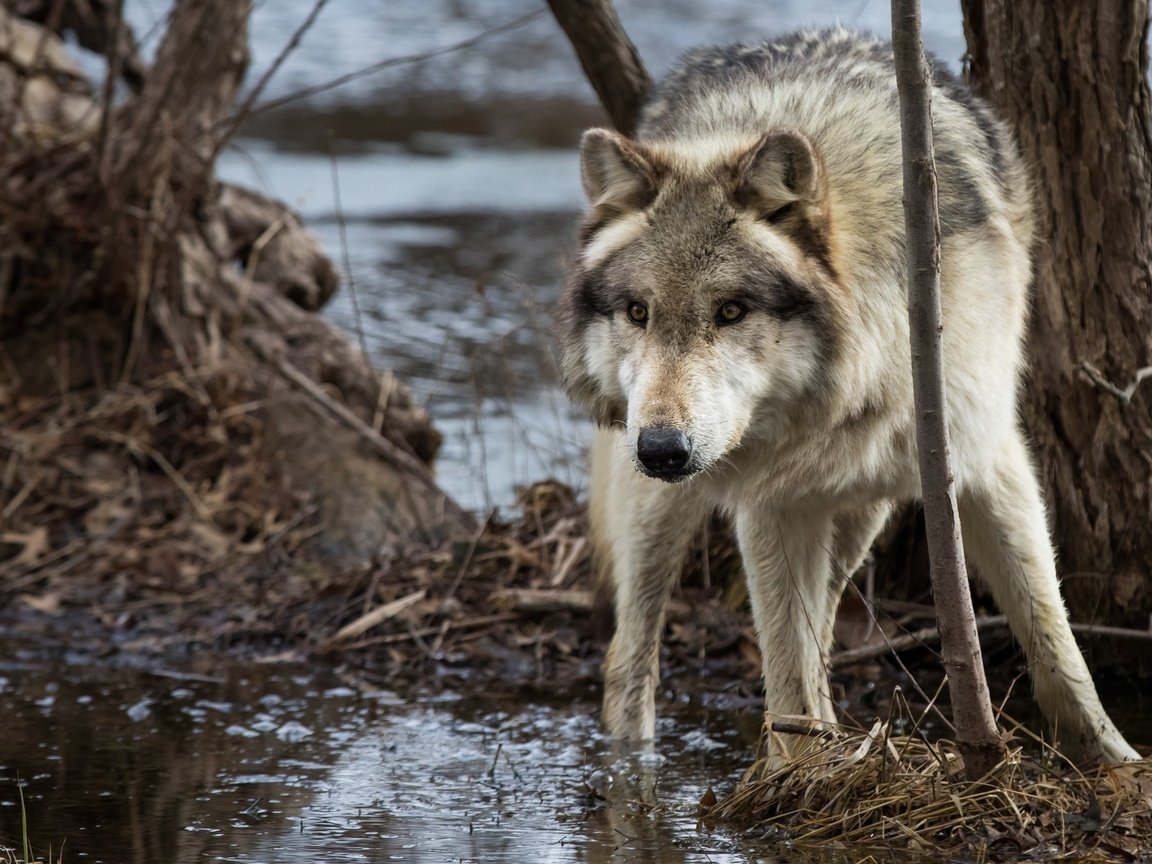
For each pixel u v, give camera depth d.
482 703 10.66
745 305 7.95
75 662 11.35
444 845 7.84
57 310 14.84
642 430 7.71
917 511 11.37
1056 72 9.96
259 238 17.55
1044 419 10.49
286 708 10.41
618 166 8.37
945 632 7.75
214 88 15.90
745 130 9.05
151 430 14.38
